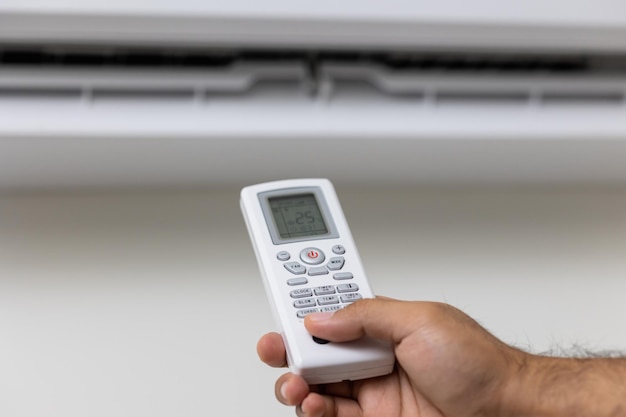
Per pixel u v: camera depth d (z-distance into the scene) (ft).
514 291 3.08
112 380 2.64
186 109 2.94
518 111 3.16
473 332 2.00
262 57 3.12
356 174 3.22
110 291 2.88
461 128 3.03
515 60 3.30
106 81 2.90
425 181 3.34
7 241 3.00
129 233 3.08
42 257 2.96
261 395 2.66
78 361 2.67
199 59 3.10
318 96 3.09
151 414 2.57
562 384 2.02
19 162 2.94
